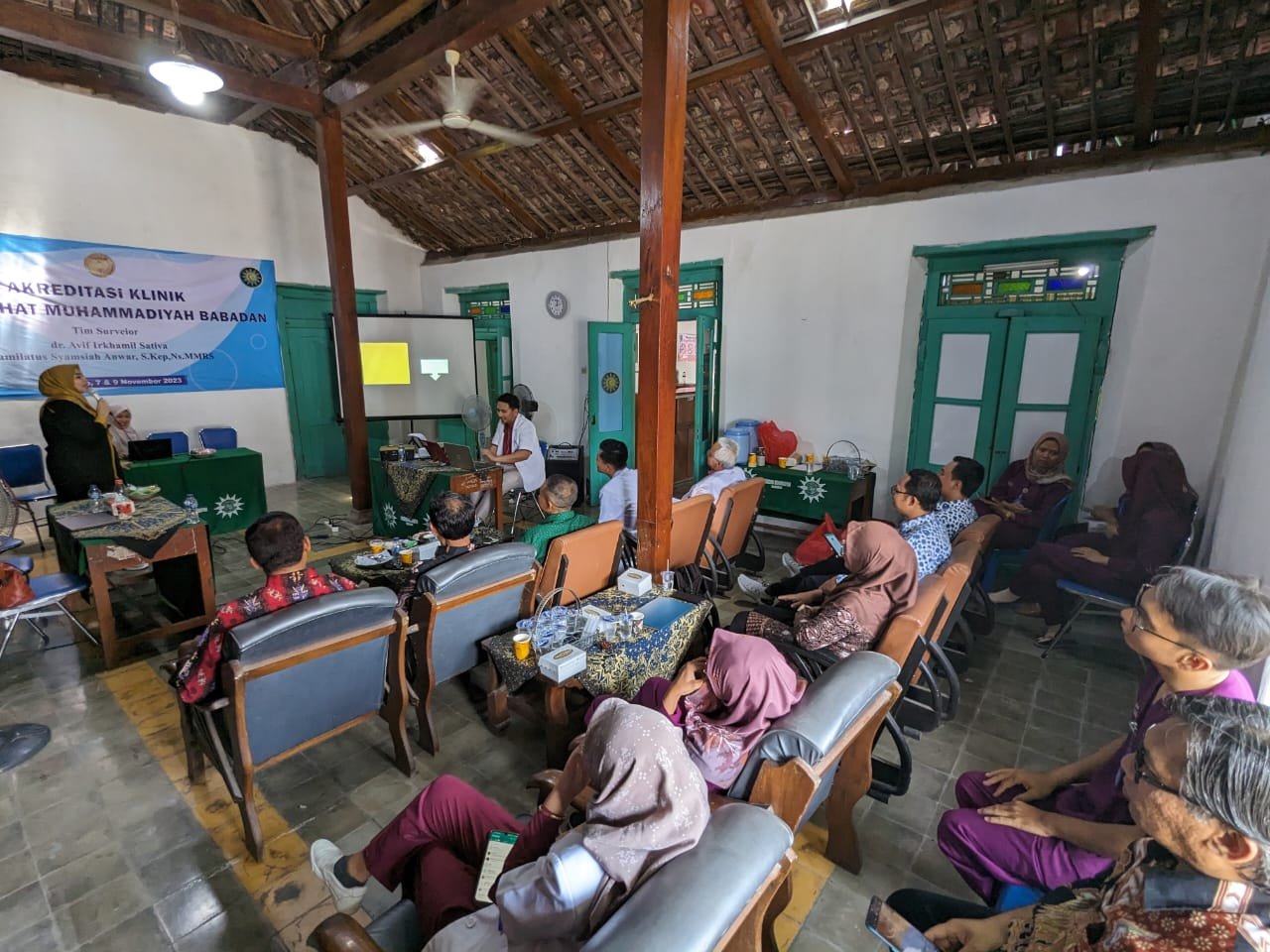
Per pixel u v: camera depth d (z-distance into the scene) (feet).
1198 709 2.88
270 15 14.15
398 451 16.55
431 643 7.23
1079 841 4.22
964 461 10.98
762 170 15.84
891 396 15.31
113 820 6.62
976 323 14.15
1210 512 11.02
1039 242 12.75
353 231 24.25
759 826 3.16
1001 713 8.83
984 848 4.60
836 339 15.93
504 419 17.30
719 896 2.71
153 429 19.39
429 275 26.40
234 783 6.02
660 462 9.21
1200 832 2.67
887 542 7.20
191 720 6.82
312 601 5.77
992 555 12.60
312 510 19.38
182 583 11.09
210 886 5.82
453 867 4.33
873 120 13.14
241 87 14.05
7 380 16.57
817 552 13.09
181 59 9.90
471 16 11.32
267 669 5.53
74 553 10.00
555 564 8.03
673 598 8.34
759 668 5.33
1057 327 13.14
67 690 9.17
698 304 18.78
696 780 3.21
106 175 17.63
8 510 12.03
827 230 15.55
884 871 6.12
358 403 16.96
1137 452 11.00
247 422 21.62
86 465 12.63
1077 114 11.58
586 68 13.89
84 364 17.80
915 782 7.39
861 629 7.06
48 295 16.97
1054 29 10.18
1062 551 10.90
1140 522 10.43
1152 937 2.64
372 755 7.85
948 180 13.65
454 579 7.07
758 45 11.89
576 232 21.29
